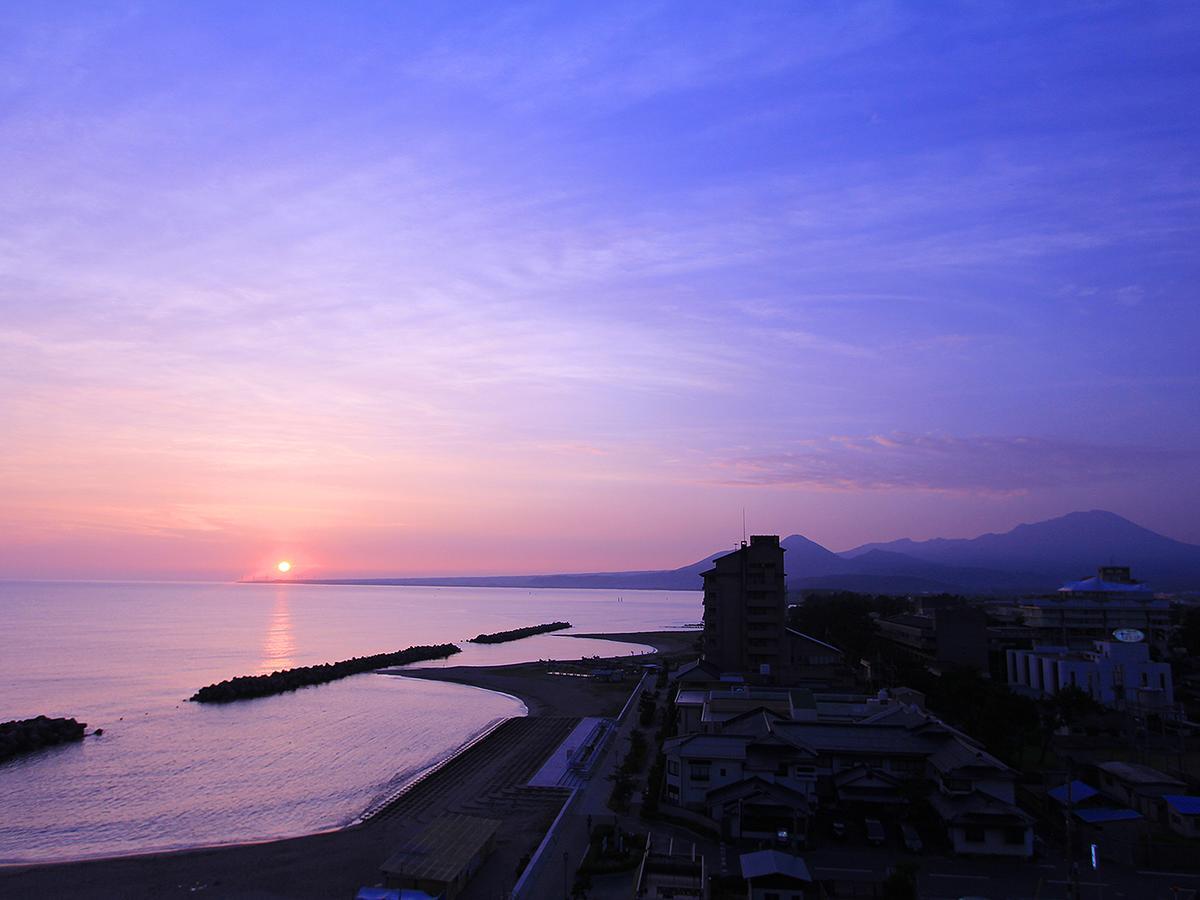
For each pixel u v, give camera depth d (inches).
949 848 1752.0
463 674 5211.6
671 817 1953.7
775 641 3814.0
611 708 3929.6
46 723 3216.0
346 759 2908.5
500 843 1888.5
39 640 7003.0
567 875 1649.9
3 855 1911.9
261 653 6422.2
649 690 4271.7
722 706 2662.4
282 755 2974.9
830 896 1481.3
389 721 3683.6
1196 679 3720.5
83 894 1646.2
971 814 1740.9
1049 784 2158.0
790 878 1429.6
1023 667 3710.6
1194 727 2824.8
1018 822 1713.8
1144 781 2009.1
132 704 4037.9
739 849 1769.2
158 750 3048.7
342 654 6565.0
